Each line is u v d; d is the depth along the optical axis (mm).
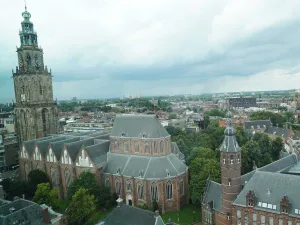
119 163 103500
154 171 94000
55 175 114750
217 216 77750
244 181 82375
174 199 94375
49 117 144750
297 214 62969
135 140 102625
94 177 98500
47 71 142750
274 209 66188
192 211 93562
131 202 97188
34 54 138375
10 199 105188
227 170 73562
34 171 112938
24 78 135375
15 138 172375
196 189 91812
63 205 103562
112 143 109375
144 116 105125
